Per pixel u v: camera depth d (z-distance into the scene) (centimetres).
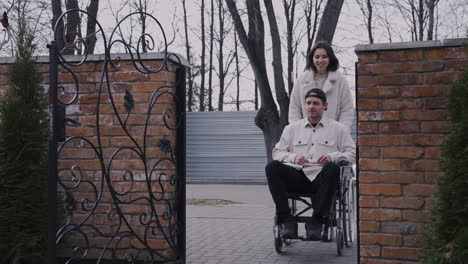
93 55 547
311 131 591
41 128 470
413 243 448
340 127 589
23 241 455
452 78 444
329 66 634
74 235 550
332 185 546
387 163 456
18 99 459
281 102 1529
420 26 1883
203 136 2103
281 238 577
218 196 1414
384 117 457
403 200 452
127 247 541
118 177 544
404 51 454
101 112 548
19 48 475
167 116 534
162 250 531
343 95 634
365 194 461
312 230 555
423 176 448
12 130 457
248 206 1115
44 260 468
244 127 2078
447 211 366
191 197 1381
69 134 554
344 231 632
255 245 658
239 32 1524
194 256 591
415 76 452
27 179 461
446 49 446
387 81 457
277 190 566
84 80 552
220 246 650
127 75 543
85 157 552
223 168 2084
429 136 448
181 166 552
